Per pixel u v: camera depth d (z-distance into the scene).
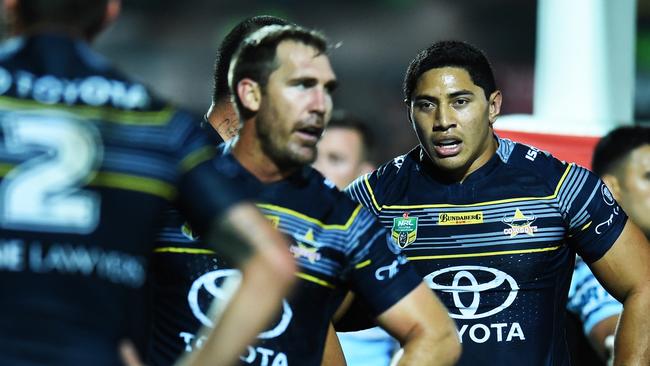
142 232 10.80
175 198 11.13
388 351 21.42
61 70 10.88
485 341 16.58
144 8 62.41
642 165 20.55
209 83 62.50
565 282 16.97
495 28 64.12
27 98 10.73
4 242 10.41
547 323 16.67
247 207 11.02
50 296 10.37
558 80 28.91
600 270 16.88
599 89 28.69
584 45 28.66
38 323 10.29
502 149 17.02
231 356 10.70
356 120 25.33
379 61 64.25
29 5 11.02
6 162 10.53
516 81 62.62
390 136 59.66
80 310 10.41
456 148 16.52
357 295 13.80
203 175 11.04
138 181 10.76
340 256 13.66
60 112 10.71
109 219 10.63
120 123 10.80
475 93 16.56
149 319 13.05
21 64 10.88
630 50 28.91
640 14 50.22
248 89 13.26
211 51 62.88
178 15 62.53
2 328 10.25
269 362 13.59
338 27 64.56
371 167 25.41
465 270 16.66
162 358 13.94
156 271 13.98
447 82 16.48
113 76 11.02
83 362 10.28
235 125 16.80
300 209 13.66
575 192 16.61
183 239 13.84
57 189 10.53
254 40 13.22
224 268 13.86
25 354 10.21
